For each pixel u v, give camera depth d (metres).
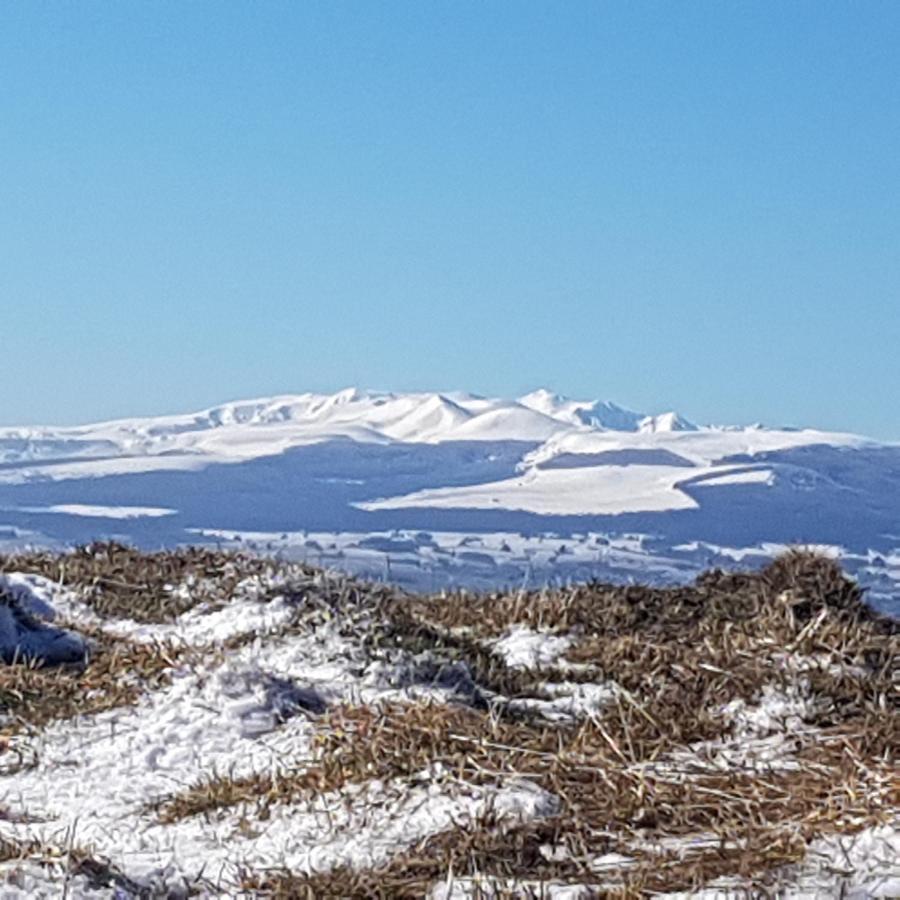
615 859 7.79
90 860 7.73
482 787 8.85
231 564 15.38
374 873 7.80
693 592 14.51
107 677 12.42
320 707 11.45
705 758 9.43
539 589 14.99
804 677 11.01
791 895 6.84
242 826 9.04
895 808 7.87
